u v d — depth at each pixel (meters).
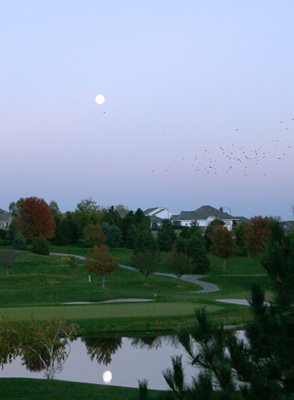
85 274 56.69
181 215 115.69
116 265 46.69
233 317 26.75
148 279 52.97
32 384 12.48
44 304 32.59
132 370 16.67
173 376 6.78
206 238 82.00
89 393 11.73
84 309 28.50
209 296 41.38
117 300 36.09
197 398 6.27
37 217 78.75
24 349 16.27
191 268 49.56
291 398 6.51
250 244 57.88
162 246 81.38
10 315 24.84
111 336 22.89
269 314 7.93
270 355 7.61
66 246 87.12
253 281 8.33
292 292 7.63
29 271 56.09
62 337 21.42
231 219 115.38
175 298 37.47
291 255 7.84
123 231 90.25
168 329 24.20
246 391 6.61
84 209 106.19
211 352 7.13
